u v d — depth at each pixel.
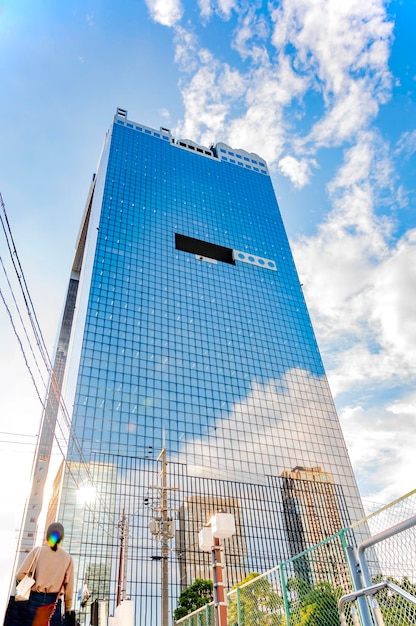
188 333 96.38
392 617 5.63
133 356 86.44
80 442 72.81
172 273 104.94
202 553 72.38
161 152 129.62
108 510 69.44
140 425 79.31
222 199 130.00
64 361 128.12
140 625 62.84
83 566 63.72
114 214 106.81
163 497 24.97
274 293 117.38
